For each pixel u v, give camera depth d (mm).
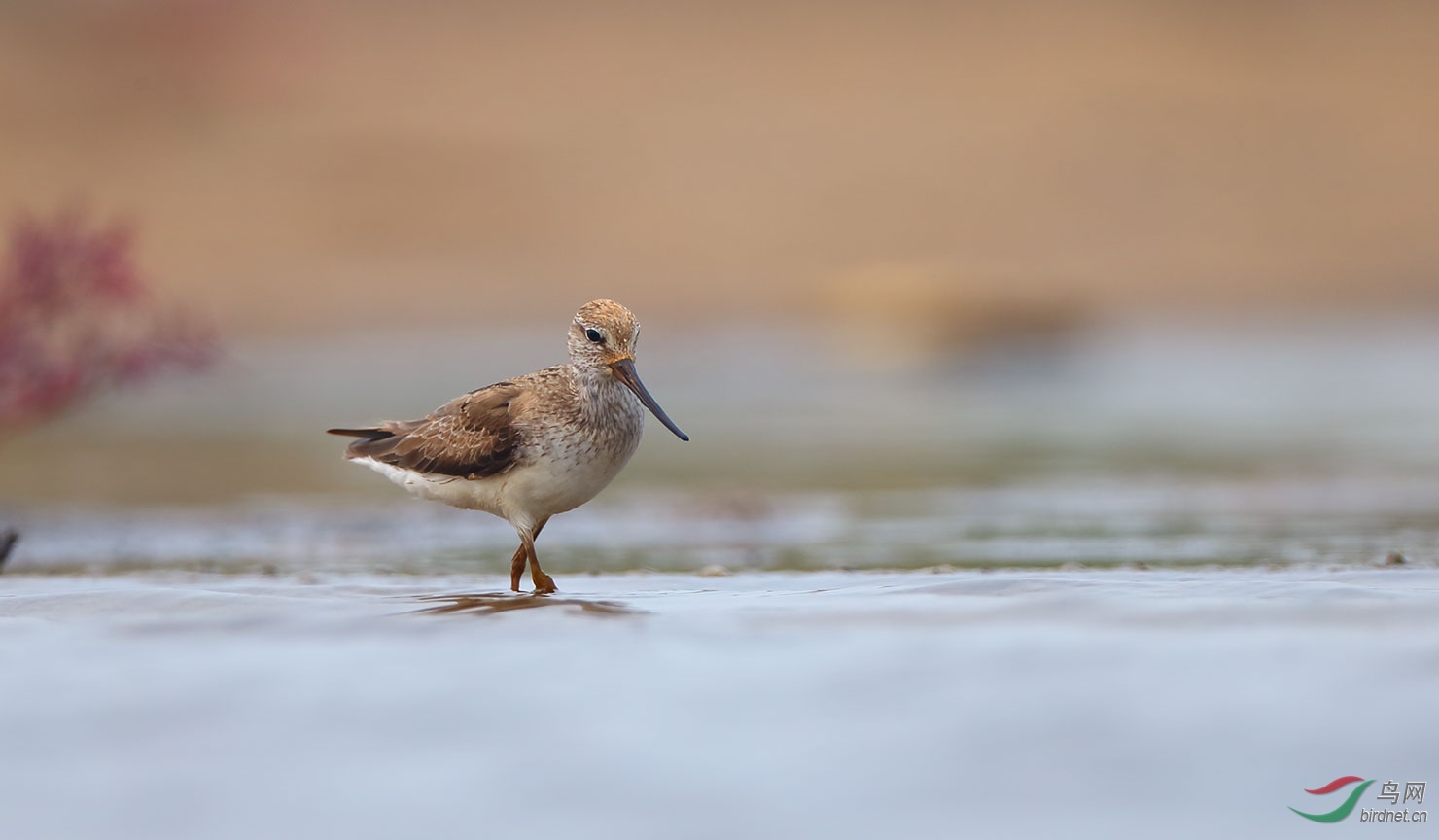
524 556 9234
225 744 5148
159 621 7062
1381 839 4434
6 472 18781
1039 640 6289
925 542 12531
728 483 17094
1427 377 26781
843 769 4867
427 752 5066
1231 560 10672
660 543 13078
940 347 29906
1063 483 16516
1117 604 6980
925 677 5777
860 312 31328
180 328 15672
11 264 13898
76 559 12391
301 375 28047
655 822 4496
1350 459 17797
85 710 5504
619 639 6516
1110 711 5328
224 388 26500
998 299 30312
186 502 16250
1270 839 4363
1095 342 30922
